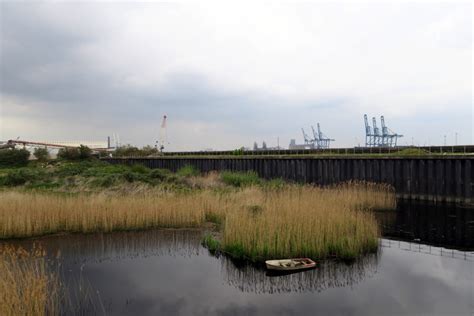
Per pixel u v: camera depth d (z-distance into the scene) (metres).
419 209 25.94
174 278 12.83
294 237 14.51
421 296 11.12
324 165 35.31
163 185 29.33
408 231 19.69
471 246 16.78
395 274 13.11
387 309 10.31
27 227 18.19
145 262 14.60
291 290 11.80
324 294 11.42
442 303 10.56
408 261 14.54
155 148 85.12
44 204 19.55
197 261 14.71
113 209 19.75
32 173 34.81
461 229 20.08
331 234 15.04
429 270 13.48
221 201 22.19
